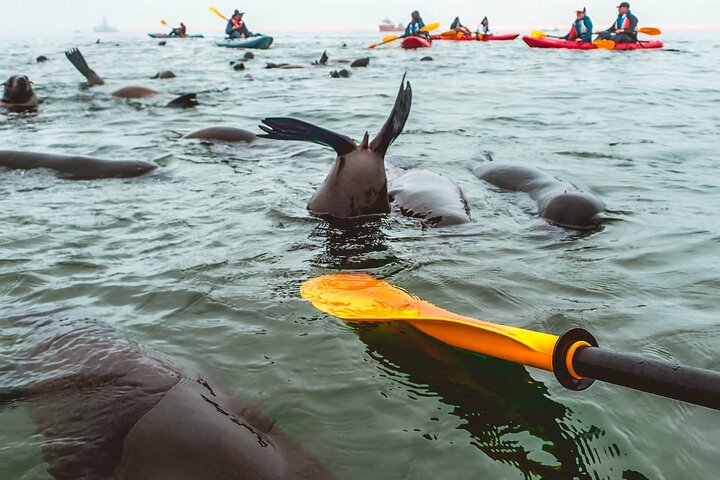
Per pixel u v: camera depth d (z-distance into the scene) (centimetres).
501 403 260
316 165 687
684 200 566
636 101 1169
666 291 369
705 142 813
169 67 1894
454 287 371
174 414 221
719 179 639
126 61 2131
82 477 206
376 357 292
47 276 381
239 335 310
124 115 1016
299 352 295
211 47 3017
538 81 1484
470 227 484
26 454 218
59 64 1975
